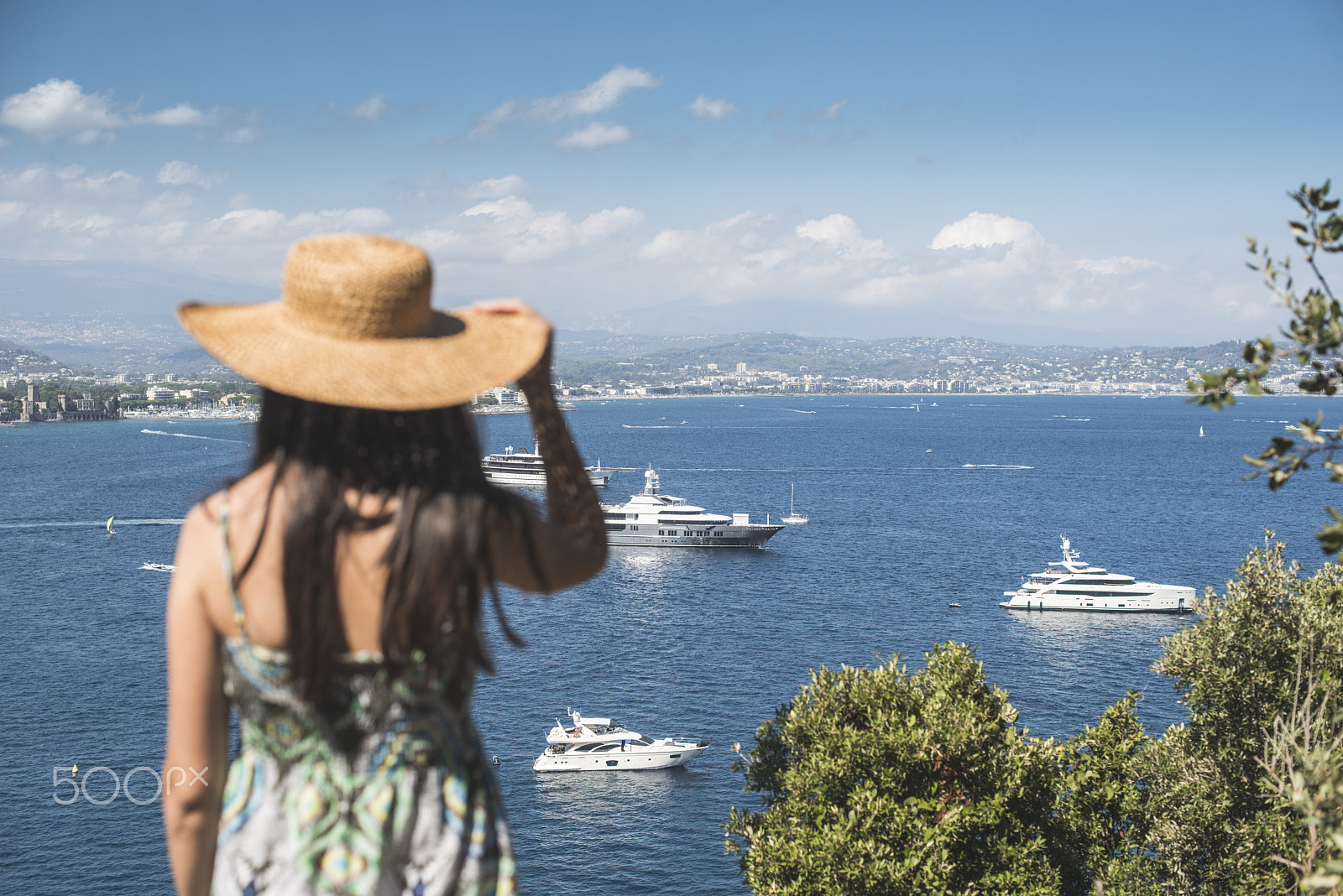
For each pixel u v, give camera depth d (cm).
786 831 1717
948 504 14688
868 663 6341
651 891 3538
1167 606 7938
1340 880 608
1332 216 512
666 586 8694
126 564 9438
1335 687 1037
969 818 1691
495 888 242
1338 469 495
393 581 213
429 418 228
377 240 233
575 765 4556
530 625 7144
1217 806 1781
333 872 223
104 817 3912
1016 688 5816
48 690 5547
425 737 229
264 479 219
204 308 234
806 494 15875
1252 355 542
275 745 224
